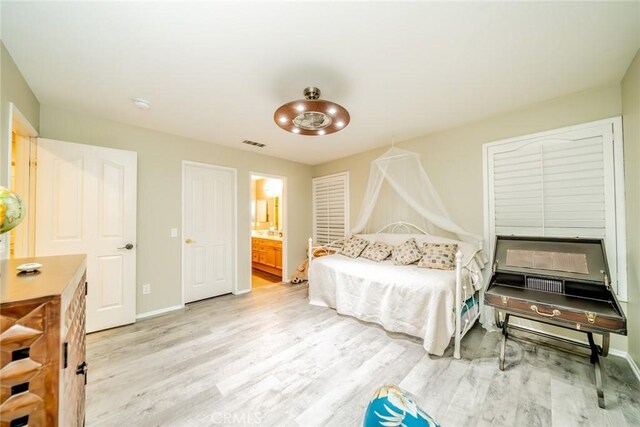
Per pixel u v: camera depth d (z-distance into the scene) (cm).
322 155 446
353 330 265
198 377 188
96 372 194
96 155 265
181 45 165
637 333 190
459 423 146
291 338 248
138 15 140
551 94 234
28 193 231
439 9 138
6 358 55
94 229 263
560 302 181
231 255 401
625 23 148
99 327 264
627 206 206
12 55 173
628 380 181
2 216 80
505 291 208
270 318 298
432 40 162
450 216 317
